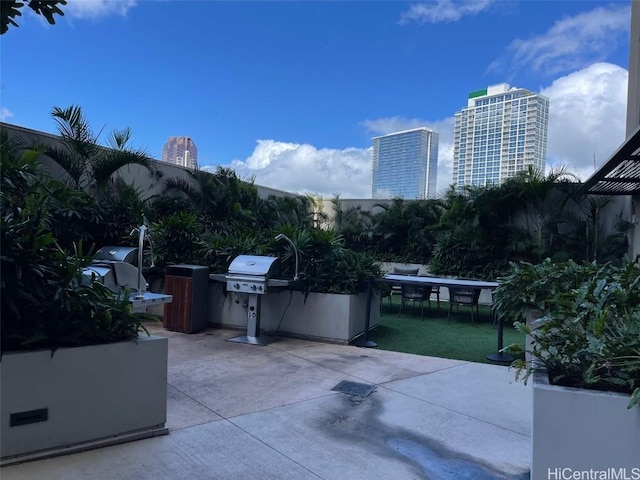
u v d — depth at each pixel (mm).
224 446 3061
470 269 10414
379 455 3004
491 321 8219
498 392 4320
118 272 4867
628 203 9328
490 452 3082
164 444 3053
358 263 6875
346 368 5086
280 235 6453
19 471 2537
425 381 4629
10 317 2715
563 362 2385
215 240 7648
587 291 2943
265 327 6891
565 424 2076
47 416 2715
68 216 6770
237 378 4645
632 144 5656
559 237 9805
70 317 2885
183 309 6805
